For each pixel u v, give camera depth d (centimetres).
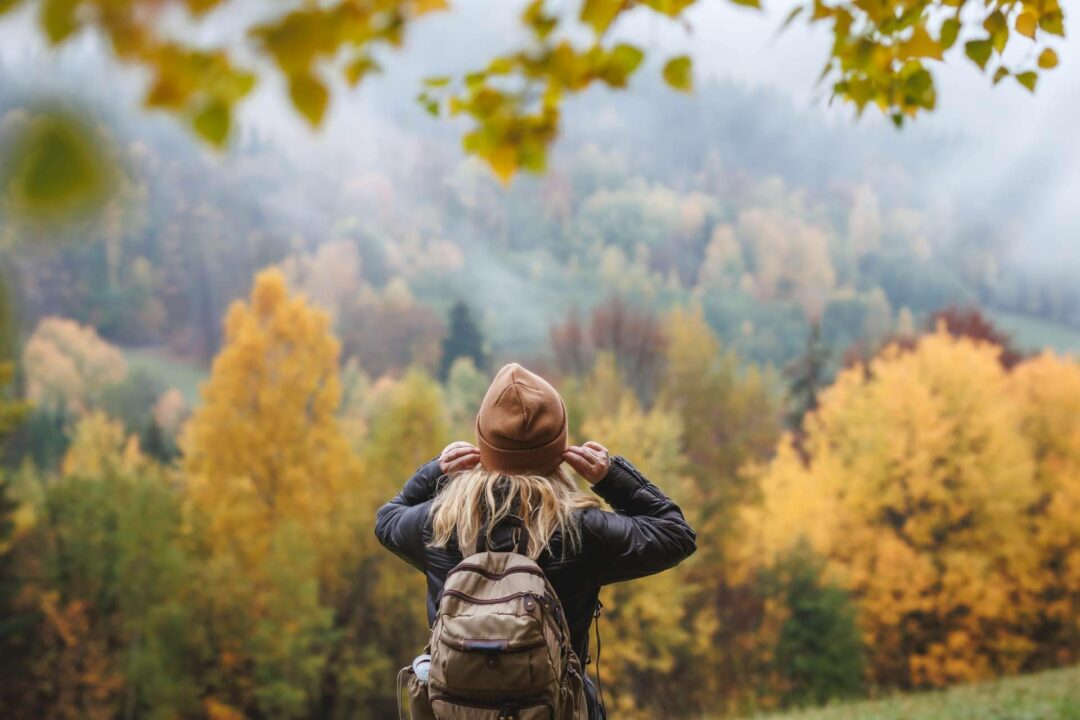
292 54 115
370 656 2516
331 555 2612
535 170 218
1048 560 2591
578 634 227
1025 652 2497
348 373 3556
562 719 211
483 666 200
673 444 2738
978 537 2562
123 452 2942
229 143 118
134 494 2569
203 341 3497
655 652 2416
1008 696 1235
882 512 2636
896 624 2541
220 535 2652
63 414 2939
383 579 2588
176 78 107
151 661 2367
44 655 2388
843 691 2423
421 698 222
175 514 2616
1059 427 2702
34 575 2448
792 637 2484
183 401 3188
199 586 2462
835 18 294
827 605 2500
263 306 2884
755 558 2619
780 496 2731
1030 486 2589
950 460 2603
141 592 2445
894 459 2639
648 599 2380
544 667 202
